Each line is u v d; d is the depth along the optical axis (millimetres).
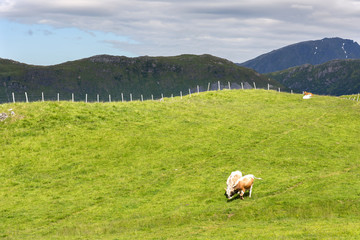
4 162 40469
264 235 20844
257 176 35344
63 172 38750
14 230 26625
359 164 38344
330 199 27125
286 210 26469
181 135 48938
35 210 30406
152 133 49219
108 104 58375
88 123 50719
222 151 43781
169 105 62188
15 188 35125
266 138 48406
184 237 22156
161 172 38469
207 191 32594
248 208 27250
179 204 29938
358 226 21500
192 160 41406
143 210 29391
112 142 45969
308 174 35250
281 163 39312
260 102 69688
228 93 75750
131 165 40406
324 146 44938
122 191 34062
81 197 32969
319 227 21906
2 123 48062
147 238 22625
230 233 22250
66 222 28031
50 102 54781
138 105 60219
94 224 27156
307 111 63031
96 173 38500
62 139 45969
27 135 46250
